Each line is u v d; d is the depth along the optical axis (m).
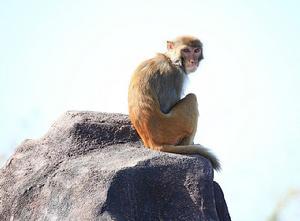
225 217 15.34
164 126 16.89
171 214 14.61
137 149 15.77
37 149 16.03
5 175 15.91
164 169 14.85
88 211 14.03
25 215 14.94
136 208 14.44
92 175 14.55
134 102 16.80
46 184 15.12
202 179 14.80
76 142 15.89
